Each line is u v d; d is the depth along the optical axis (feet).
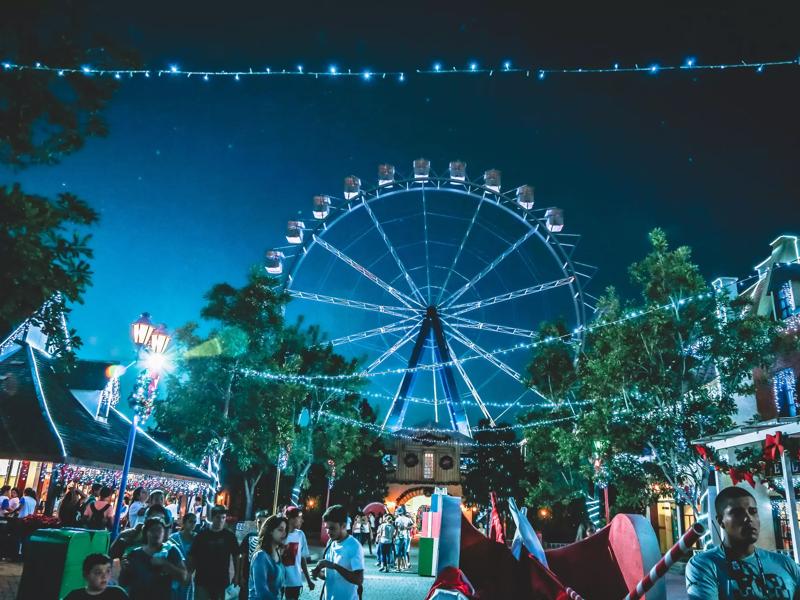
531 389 114.42
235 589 51.75
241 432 88.89
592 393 76.74
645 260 73.31
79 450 59.47
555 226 137.39
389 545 82.12
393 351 144.97
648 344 70.54
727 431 50.62
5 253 20.27
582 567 18.40
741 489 13.08
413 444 206.90
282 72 35.73
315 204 142.20
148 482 86.58
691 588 12.76
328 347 130.21
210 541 27.68
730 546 12.93
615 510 106.01
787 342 69.97
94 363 78.69
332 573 23.94
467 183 142.00
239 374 89.71
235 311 89.71
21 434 57.16
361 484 176.96
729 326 68.74
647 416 69.21
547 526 158.40
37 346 72.64
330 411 128.67
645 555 16.49
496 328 143.43
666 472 70.23
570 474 111.04
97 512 47.65
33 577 27.66
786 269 78.18
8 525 50.14
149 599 24.26
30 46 22.72
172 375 87.66
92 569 19.36
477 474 174.81
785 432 41.14
